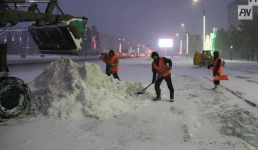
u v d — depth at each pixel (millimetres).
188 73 17359
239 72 18266
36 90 6832
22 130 4551
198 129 4691
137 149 3746
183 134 4402
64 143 3969
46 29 6195
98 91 6219
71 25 6000
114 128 4699
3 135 4297
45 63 31609
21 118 5227
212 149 3730
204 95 8219
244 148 3758
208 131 4578
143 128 4715
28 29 6570
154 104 6711
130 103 6410
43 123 4938
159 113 5789
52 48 6594
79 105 5559
